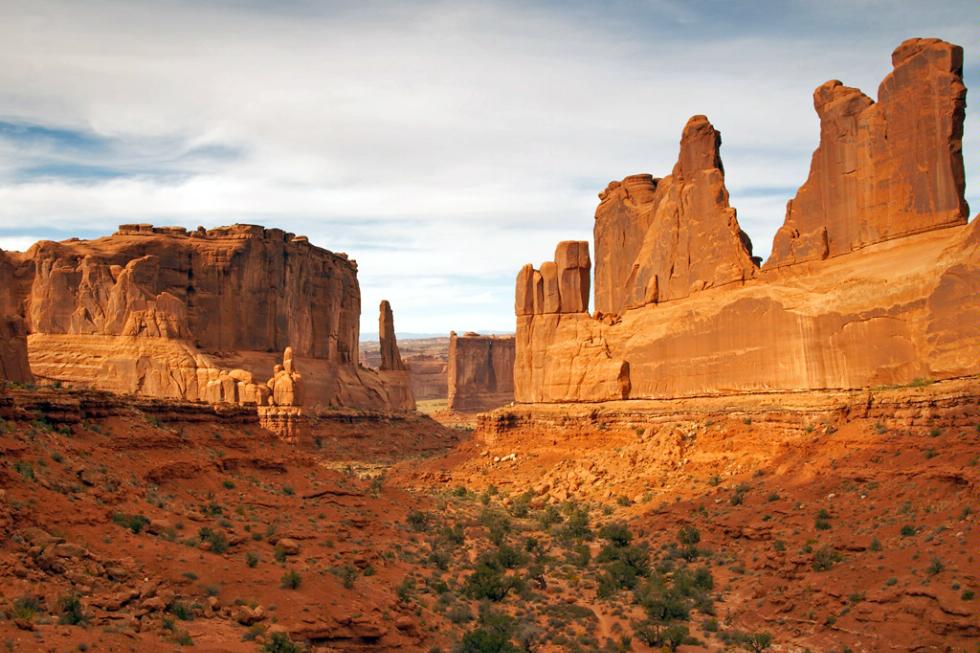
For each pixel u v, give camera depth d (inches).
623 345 3425.2
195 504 1916.8
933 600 1617.9
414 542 2287.2
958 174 2431.1
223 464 2217.0
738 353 2910.9
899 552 1807.3
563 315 3693.4
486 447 3690.9
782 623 1797.5
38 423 1806.1
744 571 2075.5
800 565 1926.7
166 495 1882.4
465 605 1881.2
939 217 2447.1
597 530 2640.3
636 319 3420.3
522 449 3545.8
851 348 2534.5
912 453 2119.8
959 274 2283.5
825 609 1771.7
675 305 3245.6
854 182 2655.0
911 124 2501.2
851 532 1972.2
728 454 2736.2
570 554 2447.1
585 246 3715.6
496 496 3248.0
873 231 2603.3
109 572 1419.8
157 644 1266.0
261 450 2409.0
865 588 1755.7
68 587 1338.6
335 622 1512.1
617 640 1808.6
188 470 2034.9
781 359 2751.0
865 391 2439.7
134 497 1755.7
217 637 1349.7
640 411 3208.7
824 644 1674.5
